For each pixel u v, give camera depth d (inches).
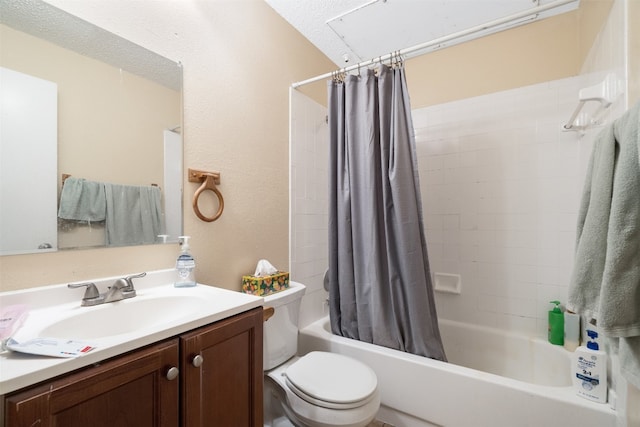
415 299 56.7
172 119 45.5
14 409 18.1
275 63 66.1
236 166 56.0
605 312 30.8
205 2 51.1
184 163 47.0
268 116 63.9
